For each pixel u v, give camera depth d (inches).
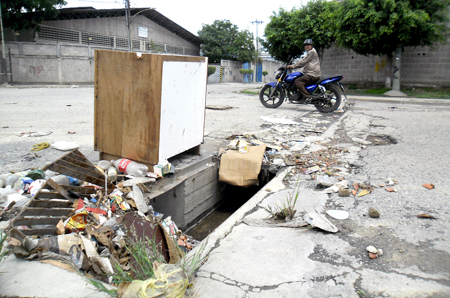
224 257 87.7
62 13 948.6
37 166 148.8
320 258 86.2
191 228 159.8
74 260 79.4
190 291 73.5
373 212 107.3
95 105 137.7
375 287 74.2
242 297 71.9
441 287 73.5
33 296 67.7
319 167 160.9
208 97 509.7
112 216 102.8
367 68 658.8
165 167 133.3
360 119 290.5
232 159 167.2
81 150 176.6
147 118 128.3
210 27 1448.1
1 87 682.2
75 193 105.3
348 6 516.4
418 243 91.3
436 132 231.1
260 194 132.2
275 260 85.7
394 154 176.9
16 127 237.0
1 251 78.1
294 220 107.1
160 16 1195.9
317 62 320.8
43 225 91.2
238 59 1469.0
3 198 103.8
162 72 123.3
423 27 481.4
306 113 328.5
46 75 824.3
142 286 66.9
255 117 302.5
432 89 586.9
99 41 1046.4
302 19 658.8
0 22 727.1
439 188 127.2
